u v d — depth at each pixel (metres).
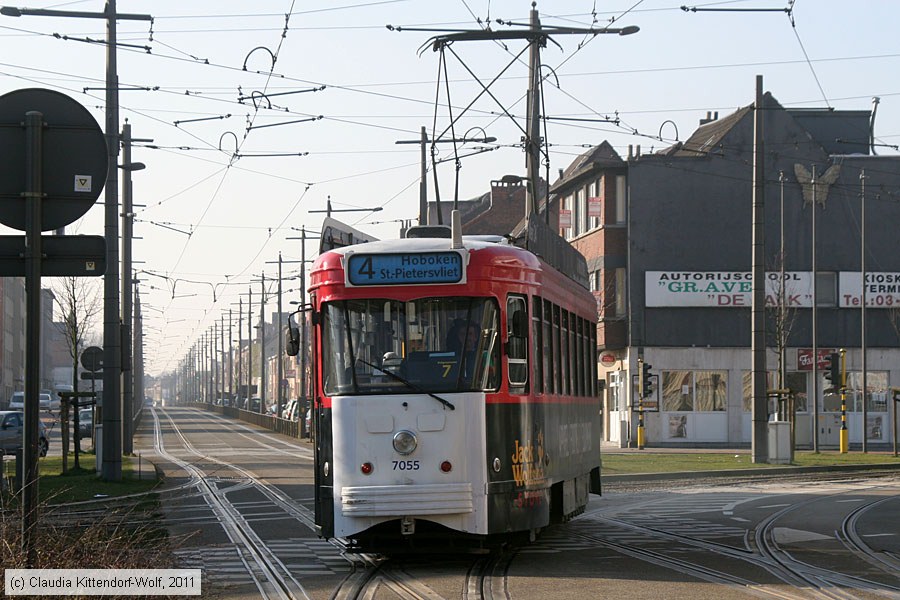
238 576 12.18
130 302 37.41
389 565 13.05
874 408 52.03
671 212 51.53
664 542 15.31
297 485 26.50
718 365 51.06
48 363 125.94
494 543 13.06
